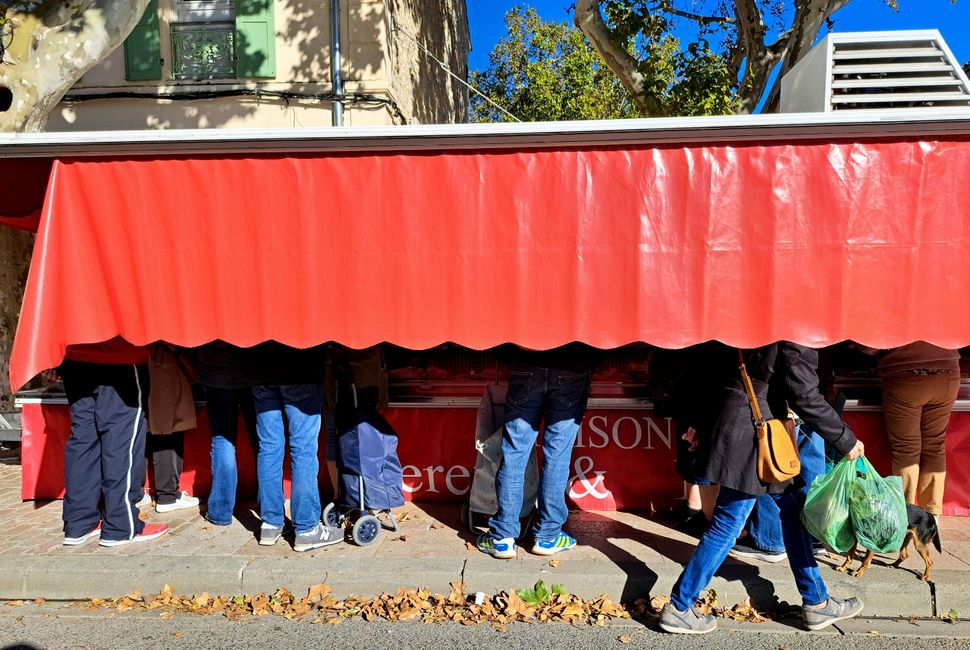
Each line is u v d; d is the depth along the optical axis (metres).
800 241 3.58
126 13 5.48
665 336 3.63
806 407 3.24
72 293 3.79
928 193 3.54
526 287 3.72
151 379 4.75
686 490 4.84
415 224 3.76
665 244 3.64
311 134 3.62
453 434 5.08
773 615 3.66
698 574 3.38
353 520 4.53
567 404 4.03
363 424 4.29
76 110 8.59
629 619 3.63
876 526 3.18
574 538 4.36
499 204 3.72
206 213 3.81
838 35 3.96
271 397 4.29
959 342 3.54
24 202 5.02
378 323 3.78
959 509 4.72
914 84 3.91
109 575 3.91
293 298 3.81
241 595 3.88
